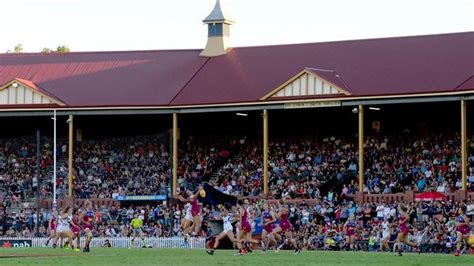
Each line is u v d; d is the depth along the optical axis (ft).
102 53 301.02
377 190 246.88
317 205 238.07
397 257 156.56
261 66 279.28
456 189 239.71
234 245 199.21
